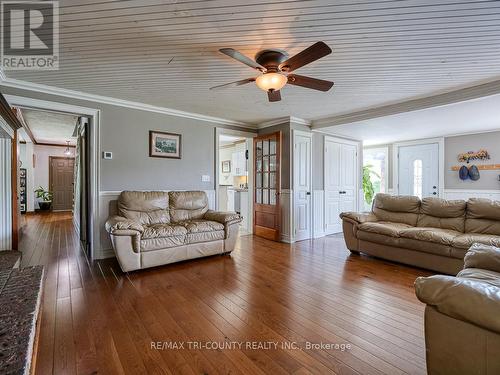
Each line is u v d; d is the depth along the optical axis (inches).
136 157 151.4
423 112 144.6
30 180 327.0
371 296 95.8
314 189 199.3
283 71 86.7
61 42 84.8
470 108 136.5
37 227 234.7
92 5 66.3
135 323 76.9
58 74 110.1
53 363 59.6
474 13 69.0
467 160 202.5
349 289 102.0
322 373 57.1
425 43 84.4
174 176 165.9
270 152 197.8
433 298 44.1
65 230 221.3
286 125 185.5
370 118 159.9
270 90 90.5
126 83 120.5
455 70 104.7
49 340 68.2
